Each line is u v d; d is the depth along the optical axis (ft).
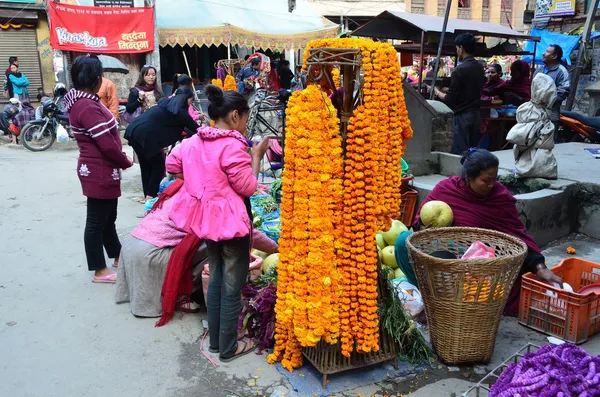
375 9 77.61
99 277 13.42
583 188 16.05
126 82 44.86
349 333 8.76
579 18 39.52
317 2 75.61
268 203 17.90
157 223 11.81
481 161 11.21
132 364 9.85
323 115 8.05
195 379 9.38
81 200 21.57
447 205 11.71
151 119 18.47
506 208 11.62
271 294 10.57
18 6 44.57
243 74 33.14
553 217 15.57
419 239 10.36
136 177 26.40
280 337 9.64
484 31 28.86
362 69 8.07
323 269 8.40
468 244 10.66
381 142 8.30
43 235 17.12
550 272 11.01
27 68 46.55
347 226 8.51
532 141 15.88
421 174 19.27
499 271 8.72
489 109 28.30
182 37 44.68
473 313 9.08
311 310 8.46
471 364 9.70
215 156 9.13
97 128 12.00
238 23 48.73
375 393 8.90
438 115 19.75
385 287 9.48
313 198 8.21
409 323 9.69
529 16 45.57
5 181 25.16
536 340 10.52
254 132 25.43
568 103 29.01
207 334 10.96
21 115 37.42
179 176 10.17
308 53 8.34
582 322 10.17
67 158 31.94
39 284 13.32
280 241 8.82
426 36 30.04
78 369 9.67
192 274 11.70
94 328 11.16
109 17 41.73
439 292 9.15
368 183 8.36
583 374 6.63
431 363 9.75
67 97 12.34
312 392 8.91
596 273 11.66
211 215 9.25
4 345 10.44
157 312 11.66
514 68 30.04
